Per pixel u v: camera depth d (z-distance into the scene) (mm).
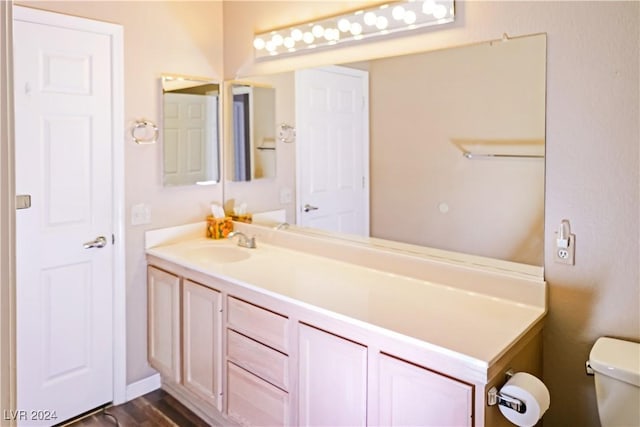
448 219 1996
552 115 1684
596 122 1593
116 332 2588
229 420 2297
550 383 1748
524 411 1350
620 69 1534
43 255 2283
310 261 2404
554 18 1652
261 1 2680
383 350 1561
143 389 2721
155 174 2688
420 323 1581
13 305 623
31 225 2232
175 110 2746
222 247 2709
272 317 1927
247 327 2053
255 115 2789
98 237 2479
